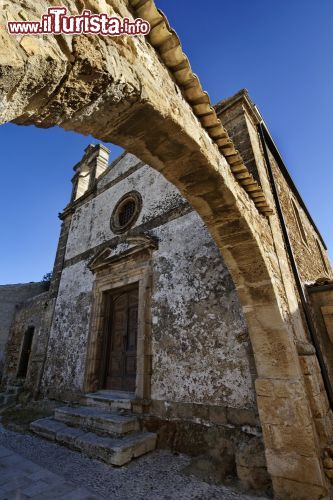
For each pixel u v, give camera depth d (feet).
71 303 24.64
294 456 9.20
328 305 14.14
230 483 10.08
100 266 22.39
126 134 7.04
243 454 10.39
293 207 22.39
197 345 14.28
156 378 15.46
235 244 11.18
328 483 8.93
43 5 4.06
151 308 17.30
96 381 19.75
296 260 16.39
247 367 12.23
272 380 10.26
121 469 11.60
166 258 17.80
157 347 16.06
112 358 20.17
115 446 12.43
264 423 10.00
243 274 11.46
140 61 6.26
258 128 18.81
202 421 12.80
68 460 12.68
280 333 10.58
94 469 11.68
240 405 11.92
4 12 3.41
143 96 5.87
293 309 12.27
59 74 4.11
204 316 14.51
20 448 14.33
